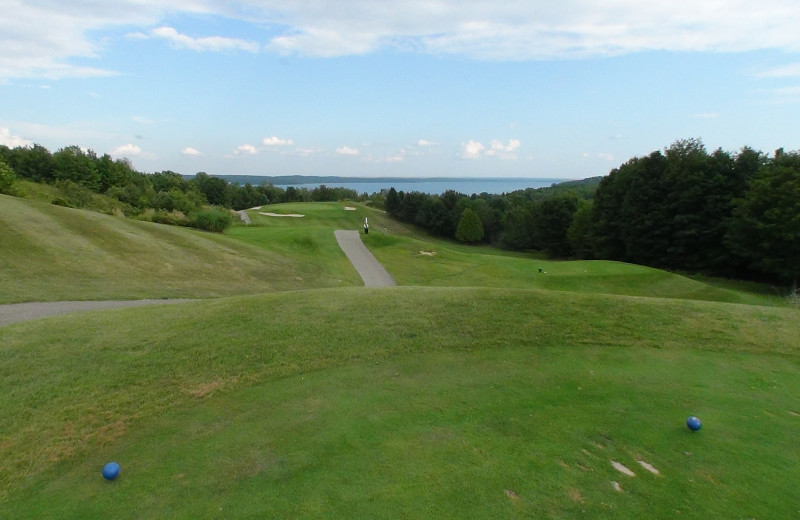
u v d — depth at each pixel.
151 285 17.06
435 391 6.11
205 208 51.16
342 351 7.41
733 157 36.66
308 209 68.50
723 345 7.84
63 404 5.75
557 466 4.44
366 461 4.51
